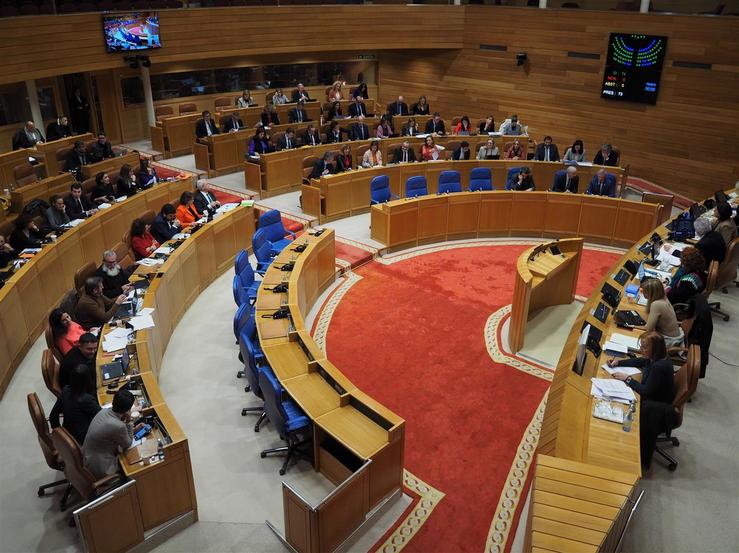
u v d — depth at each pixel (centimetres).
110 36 1485
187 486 546
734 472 622
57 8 1416
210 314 942
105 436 509
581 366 625
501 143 1583
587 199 1235
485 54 1875
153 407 574
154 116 1755
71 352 630
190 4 1633
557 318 973
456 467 645
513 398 764
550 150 1462
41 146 1340
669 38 1519
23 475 609
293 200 1420
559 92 1750
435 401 755
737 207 1096
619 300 785
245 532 555
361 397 600
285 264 908
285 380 641
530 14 1745
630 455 521
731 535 545
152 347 730
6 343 752
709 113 1504
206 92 1894
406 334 905
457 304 996
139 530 525
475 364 834
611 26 1605
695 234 988
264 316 767
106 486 510
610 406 578
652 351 594
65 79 1683
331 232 1034
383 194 1261
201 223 1041
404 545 549
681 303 780
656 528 550
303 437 665
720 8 1466
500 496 607
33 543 533
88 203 1116
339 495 509
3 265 870
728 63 1449
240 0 1689
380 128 1653
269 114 1650
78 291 817
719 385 763
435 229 1241
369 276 1093
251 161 1424
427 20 1878
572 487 474
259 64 1944
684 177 1583
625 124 1650
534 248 941
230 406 727
